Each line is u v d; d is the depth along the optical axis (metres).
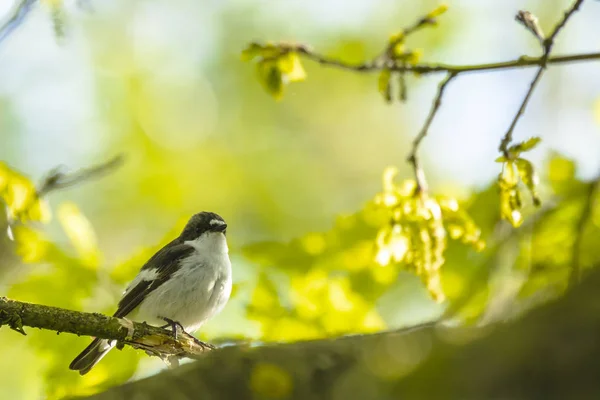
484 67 8.98
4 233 10.82
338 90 19.19
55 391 10.73
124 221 17.55
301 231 17.92
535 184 8.13
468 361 3.18
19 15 9.44
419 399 3.26
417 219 9.16
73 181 9.91
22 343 13.12
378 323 11.07
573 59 8.62
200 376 3.91
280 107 19.05
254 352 3.86
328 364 3.64
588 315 3.02
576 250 8.82
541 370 3.01
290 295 11.51
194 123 18.69
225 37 19.03
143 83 18.70
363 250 11.73
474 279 9.17
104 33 19.02
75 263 11.39
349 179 18.86
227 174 18.33
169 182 17.84
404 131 19.34
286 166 18.72
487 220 11.66
